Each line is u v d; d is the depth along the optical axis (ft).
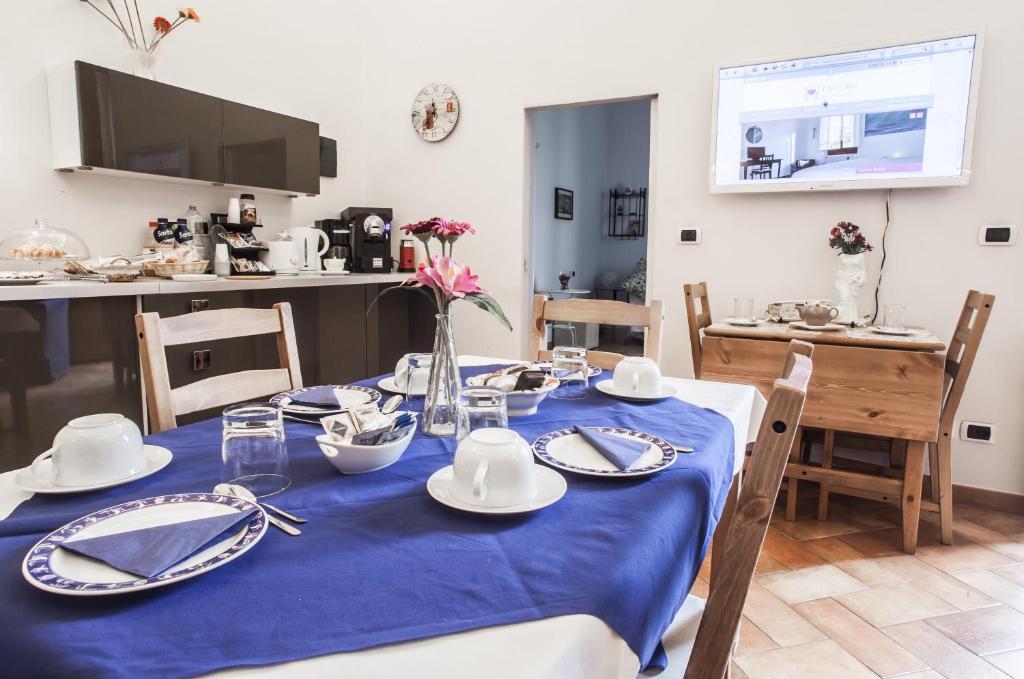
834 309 8.71
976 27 7.93
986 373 8.45
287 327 4.94
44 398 6.68
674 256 10.35
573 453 3.20
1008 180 8.13
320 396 4.18
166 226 9.27
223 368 8.48
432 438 3.60
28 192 8.03
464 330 12.40
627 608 1.90
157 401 4.00
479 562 2.08
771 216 9.58
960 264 8.48
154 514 2.33
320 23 12.09
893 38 8.46
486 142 11.89
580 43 10.83
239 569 2.03
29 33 7.93
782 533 7.67
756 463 2.02
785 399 1.97
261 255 10.52
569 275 21.99
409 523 2.40
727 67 9.40
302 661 1.57
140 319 4.05
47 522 2.34
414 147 12.67
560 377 4.95
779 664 5.20
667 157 10.25
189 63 9.85
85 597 1.84
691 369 10.40
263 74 11.05
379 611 1.78
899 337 7.64
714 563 4.52
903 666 5.18
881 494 7.47
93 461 2.72
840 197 9.11
